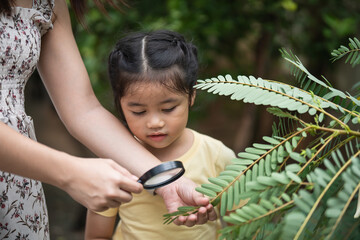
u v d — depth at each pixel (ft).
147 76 3.60
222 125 19.72
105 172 2.74
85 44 10.03
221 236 2.23
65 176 2.76
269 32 10.54
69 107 3.77
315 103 2.71
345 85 11.54
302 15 10.71
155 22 10.19
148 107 3.65
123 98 3.73
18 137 2.77
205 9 10.41
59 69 3.84
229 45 11.27
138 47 3.77
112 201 2.78
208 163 4.13
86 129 3.67
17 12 3.47
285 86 2.94
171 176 3.10
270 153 2.75
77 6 4.17
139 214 4.02
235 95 2.83
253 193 2.39
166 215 2.77
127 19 10.18
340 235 2.23
